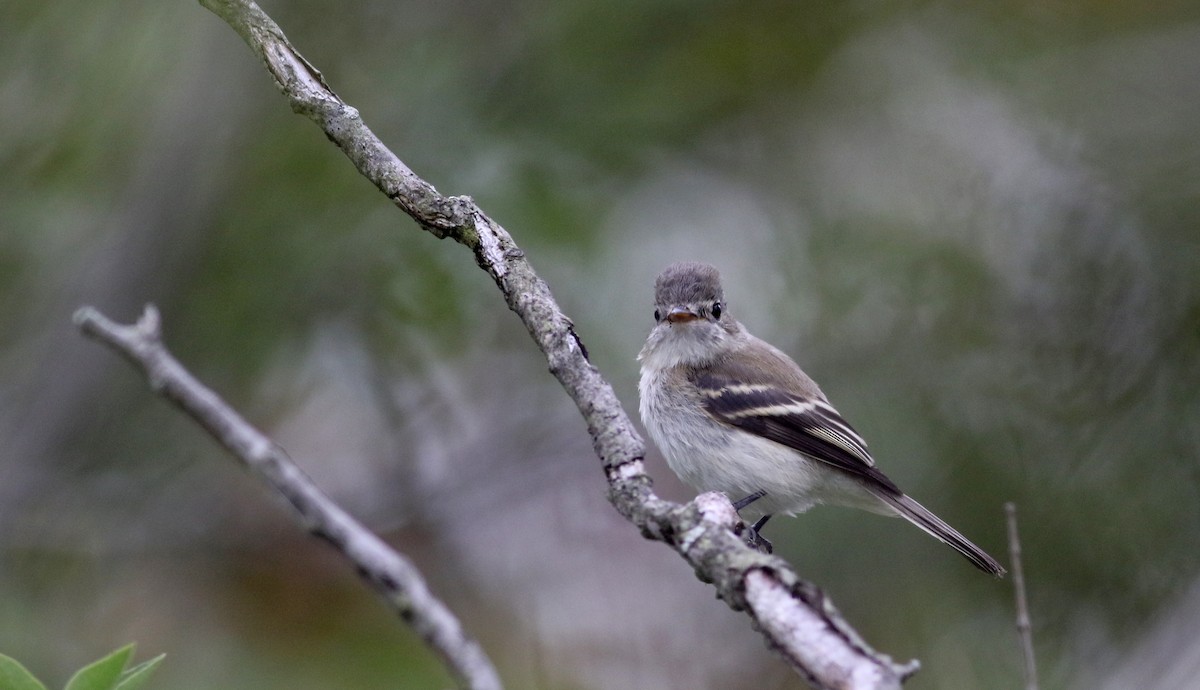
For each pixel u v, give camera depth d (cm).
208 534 1120
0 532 1159
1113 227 1175
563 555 1249
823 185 1237
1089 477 1121
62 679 1036
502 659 1177
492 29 1215
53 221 1204
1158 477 1116
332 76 1198
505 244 605
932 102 1245
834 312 1199
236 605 1062
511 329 1238
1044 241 1188
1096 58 1227
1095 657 1067
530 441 1309
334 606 1052
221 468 1171
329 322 1198
